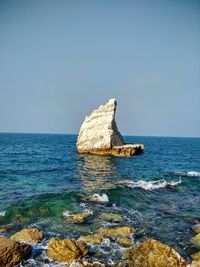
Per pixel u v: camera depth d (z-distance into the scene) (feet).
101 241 43.91
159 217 57.41
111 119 167.94
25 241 42.75
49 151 209.05
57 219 53.31
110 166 129.29
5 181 85.30
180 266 36.27
